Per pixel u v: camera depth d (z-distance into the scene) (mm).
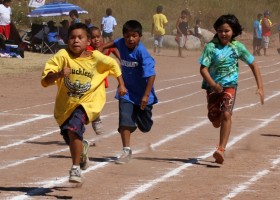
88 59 15891
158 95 37250
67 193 15961
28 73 47031
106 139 23797
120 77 16312
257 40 73250
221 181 17406
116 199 15414
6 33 55062
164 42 78688
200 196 15781
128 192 16094
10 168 18875
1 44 54312
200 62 19406
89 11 86812
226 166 19344
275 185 17016
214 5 95750
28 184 16875
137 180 17438
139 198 15516
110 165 19328
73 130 15492
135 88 19516
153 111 30906
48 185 16766
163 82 44094
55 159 20219
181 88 40812
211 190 16391
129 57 19375
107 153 21141
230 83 19391
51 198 15469
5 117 28797
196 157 20641
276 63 62719
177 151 21562
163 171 18609
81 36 15859
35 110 30984
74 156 15656
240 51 19562
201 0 95812
